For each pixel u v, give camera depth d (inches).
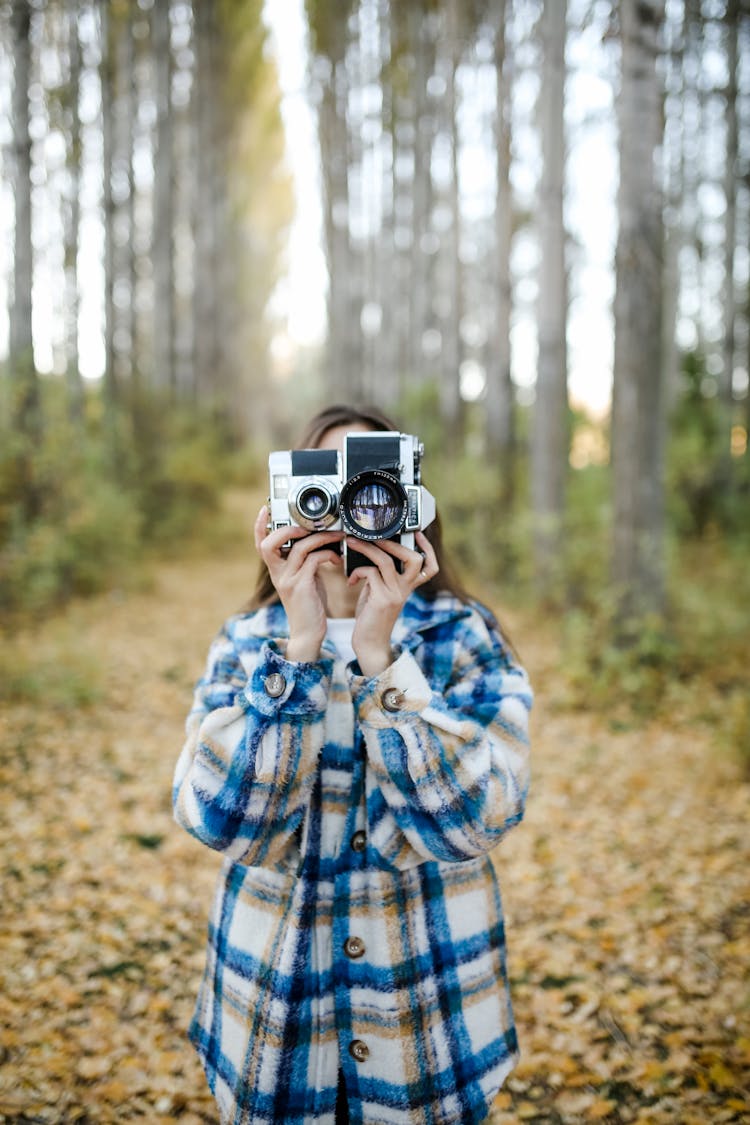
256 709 47.6
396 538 50.1
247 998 50.5
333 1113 49.8
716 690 233.6
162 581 427.2
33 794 170.6
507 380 404.8
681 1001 109.5
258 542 52.4
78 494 353.7
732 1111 89.9
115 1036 101.6
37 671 231.8
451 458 470.3
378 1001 49.1
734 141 490.0
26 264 335.6
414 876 51.2
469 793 46.4
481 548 396.8
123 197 553.6
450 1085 49.7
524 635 309.7
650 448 242.7
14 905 130.3
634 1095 93.5
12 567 305.0
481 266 751.7
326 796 50.9
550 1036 103.5
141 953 119.6
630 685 226.4
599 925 128.7
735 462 516.4
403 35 638.5
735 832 158.1
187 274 884.0
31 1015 104.8
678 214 550.9
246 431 1235.2
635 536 244.4
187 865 145.7
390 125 668.1
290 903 50.5
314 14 704.4
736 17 403.9
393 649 51.6
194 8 734.5
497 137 393.4
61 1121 88.0
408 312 781.9
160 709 229.5
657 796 175.6
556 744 206.2
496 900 55.4
